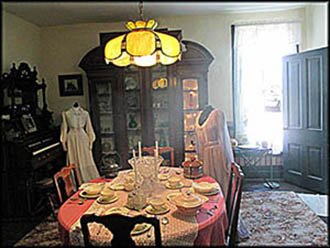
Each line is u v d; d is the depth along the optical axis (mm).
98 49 4000
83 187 2396
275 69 3857
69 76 4266
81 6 2438
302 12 3654
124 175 2721
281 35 3768
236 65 3930
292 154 3861
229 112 4043
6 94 3430
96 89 4125
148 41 2484
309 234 2615
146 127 4152
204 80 3934
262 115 3965
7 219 3240
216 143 3070
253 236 2592
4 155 3240
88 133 4020
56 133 4066
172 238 1573
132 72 4113
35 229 2990
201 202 1838
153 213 1825
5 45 3309
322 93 3326
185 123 4051
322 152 3395
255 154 4059
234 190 2045
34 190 3365
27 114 3584
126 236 1412
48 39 4176
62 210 1948
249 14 3764
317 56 3342
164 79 4086
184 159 4031
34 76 3670
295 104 3695
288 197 3533
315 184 3551
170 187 2275
